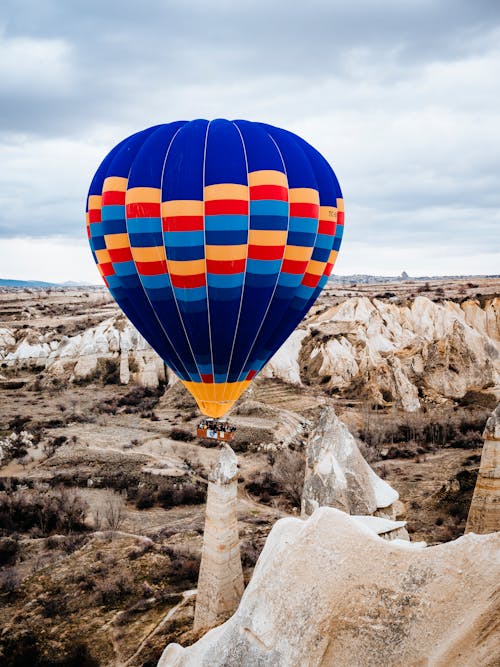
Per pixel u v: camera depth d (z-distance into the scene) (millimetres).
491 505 15523
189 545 20922
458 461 32750
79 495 29766
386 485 16344
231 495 12555
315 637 4551
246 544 20984
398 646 4293
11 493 28453
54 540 22578
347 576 4812
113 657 13984
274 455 34812
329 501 15391
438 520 23297
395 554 4852
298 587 4934
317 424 16656
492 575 4340
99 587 17500
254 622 5000
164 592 17219
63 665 13734
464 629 4086
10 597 17484
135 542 21297
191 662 5363
